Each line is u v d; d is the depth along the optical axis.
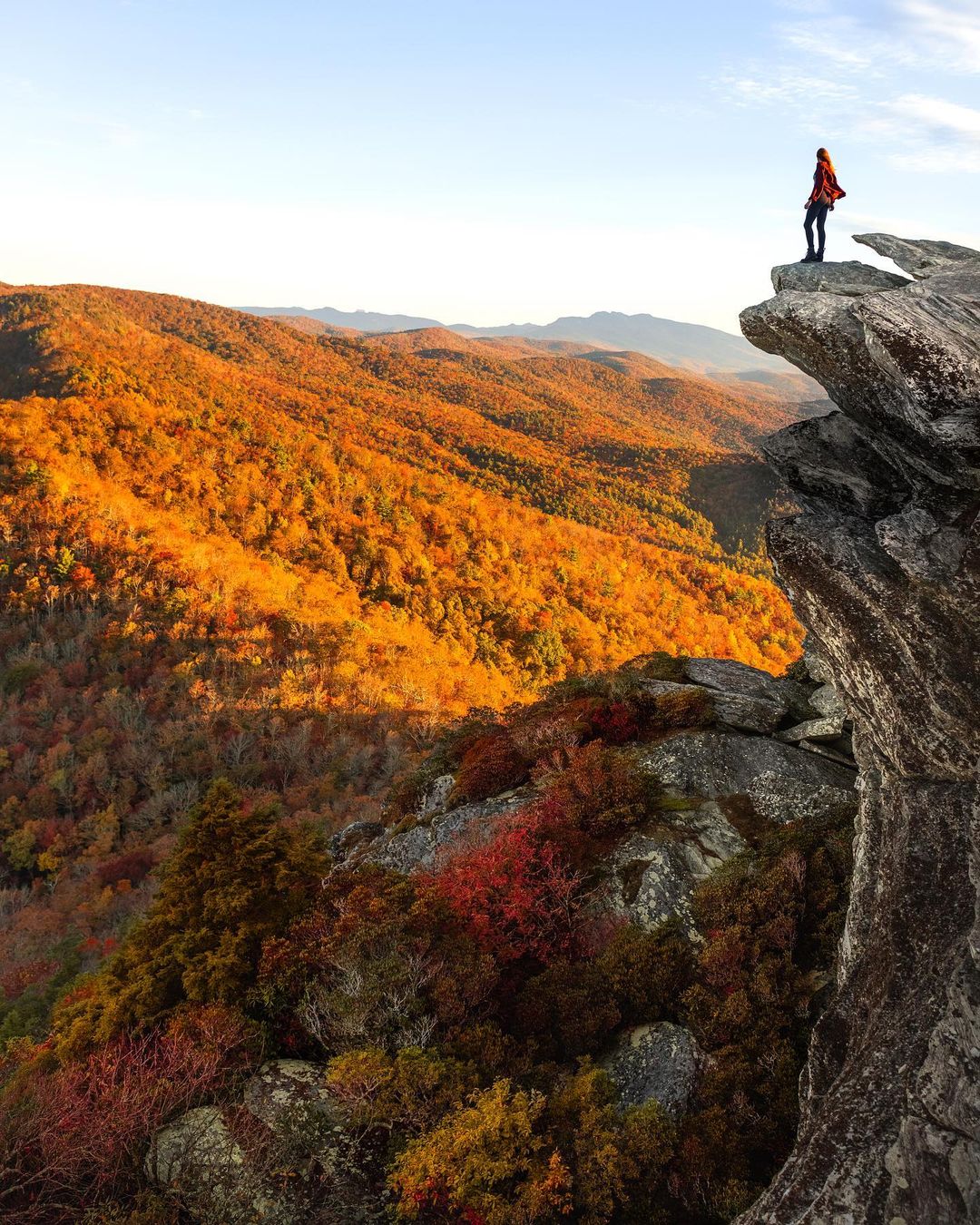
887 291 8.38
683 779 18.12
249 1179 10.83
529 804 18.33
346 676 89.62
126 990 14.63
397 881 16.31
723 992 13.07
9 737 77.06
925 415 7.71
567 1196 10.09
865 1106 7.97
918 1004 8.30
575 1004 13.20
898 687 9.18
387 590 124.00
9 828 67.50
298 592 111.88
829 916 13.80
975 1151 6.89
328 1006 13.13
